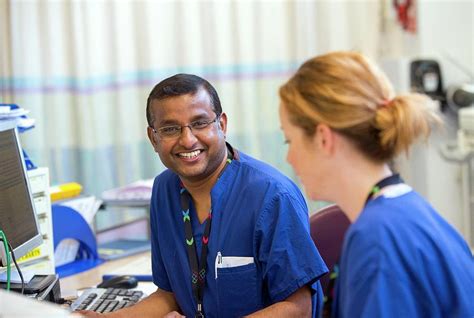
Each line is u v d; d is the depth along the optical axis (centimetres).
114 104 316
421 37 379
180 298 176
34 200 193
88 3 302
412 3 367
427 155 384
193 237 173
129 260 242
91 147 310
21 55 298
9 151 169
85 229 236
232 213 167
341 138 117
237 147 337
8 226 164
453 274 112
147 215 276
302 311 160
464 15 390
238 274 165
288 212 163
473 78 393
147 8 313
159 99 167
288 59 341
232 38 329
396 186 120
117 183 320
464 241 123
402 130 113
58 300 178
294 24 340
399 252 110
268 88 337
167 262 179
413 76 370
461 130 349
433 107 118
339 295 117
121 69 312
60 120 307
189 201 176
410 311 108
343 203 122
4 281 170
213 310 169
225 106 330
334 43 347
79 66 304
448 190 395
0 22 296
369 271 109
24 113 197
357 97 114
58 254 231
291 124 121
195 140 164
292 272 159
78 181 314
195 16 321
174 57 323
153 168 326
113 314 173
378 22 355
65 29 304
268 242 162
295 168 124
